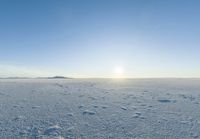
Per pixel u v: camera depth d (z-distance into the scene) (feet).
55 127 29.63
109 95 64.18
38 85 101.65
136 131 28.71
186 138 26.02
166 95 64.95
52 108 42.32
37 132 27.71
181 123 32.60
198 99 57.11
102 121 33.45
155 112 40.42
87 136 26.68
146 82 137.59
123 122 33.01
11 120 32.96
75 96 60.70
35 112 38.52
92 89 84.12
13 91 71.51
